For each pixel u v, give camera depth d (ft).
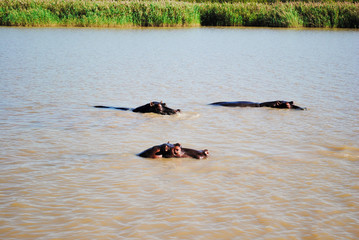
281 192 26.12
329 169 29.81
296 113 44.98
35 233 21.15
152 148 31.83
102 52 90.12
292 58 85.10
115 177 27.86
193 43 109.19
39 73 64.85
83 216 22.81
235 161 31.04
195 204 24.34
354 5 158.30
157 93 53.52
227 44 108.27
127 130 38.40
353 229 22.06
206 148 33.83
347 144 34.96
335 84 59.57
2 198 24.75
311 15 157.79
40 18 143.23
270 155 32.37
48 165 29.76
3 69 67.36
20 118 41.39
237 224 22.25
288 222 22.61
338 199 25.38
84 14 147.84
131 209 23.62
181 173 28.76
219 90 55.67
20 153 32.01
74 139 35.55
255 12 161.89
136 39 115.14
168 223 22.20
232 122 41.47
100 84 58.18
